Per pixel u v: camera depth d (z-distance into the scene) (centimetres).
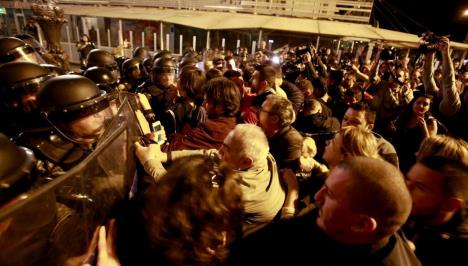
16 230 67
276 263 106
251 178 137
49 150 142
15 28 1670
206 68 567
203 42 1493
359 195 88
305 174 199
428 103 286
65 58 515
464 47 1328
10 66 174
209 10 1592
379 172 89
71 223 79
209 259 80
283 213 149
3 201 85
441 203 130
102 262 82
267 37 1380
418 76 627
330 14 1456
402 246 106
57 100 140
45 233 73
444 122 352
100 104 152
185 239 75
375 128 380
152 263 82
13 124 174
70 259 82
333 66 755
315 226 103
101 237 86
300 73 616
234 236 87
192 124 257
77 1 1767
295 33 1320
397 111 374
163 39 1517
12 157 91
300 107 390
